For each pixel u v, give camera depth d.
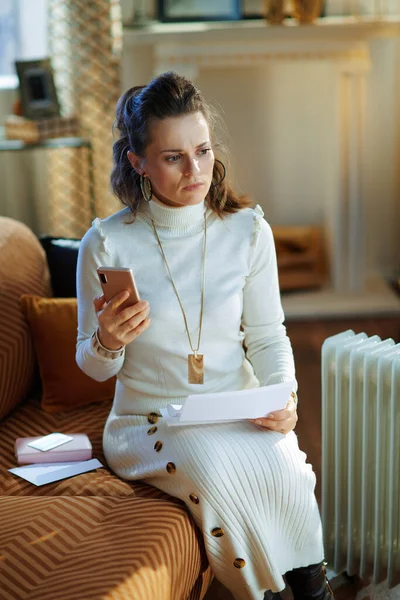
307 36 4.37
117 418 2.21
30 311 2.59
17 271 2.67
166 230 2.13
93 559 1.75
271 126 5.04
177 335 2.11
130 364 2.17
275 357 2.19
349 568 2.35
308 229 4.94
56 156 4.63
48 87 4.23
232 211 2.20
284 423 2.04
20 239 2.79
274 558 1.95
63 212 4.71
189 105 1.97
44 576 1.70
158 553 1.79
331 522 2.39
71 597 1.63
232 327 2.15
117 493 2.07
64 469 2.19
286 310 4.69
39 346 2.58
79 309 2.16
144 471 2.06
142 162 2.04
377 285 4.98
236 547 1.92
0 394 2.46
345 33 4.38
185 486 1.96
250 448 1.97
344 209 4.77
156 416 2.13
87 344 2.06
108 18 4.37
